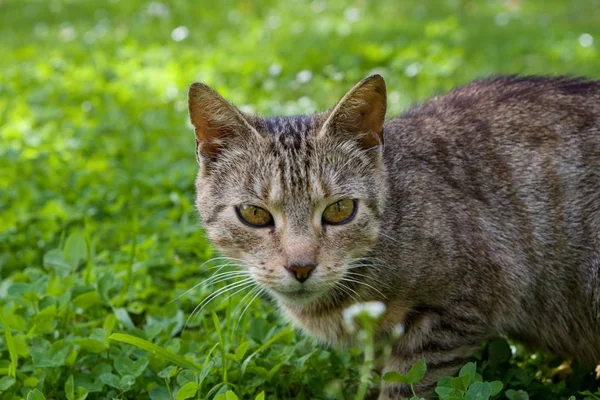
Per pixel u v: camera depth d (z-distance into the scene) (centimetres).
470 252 61
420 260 61
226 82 121
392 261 61
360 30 149
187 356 63
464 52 131
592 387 64
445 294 61
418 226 61
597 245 62
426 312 61
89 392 61
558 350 65
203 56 135
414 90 112
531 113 64
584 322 64
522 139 64
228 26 161
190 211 83
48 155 93
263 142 61
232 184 61
